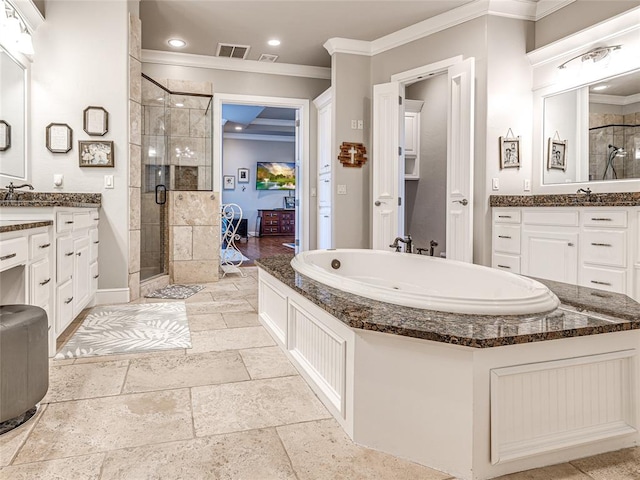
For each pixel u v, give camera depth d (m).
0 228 1.69
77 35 3.43
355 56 4.70
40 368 1.65
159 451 1.42
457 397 1.29
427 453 1.35
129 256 3.65
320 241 5.52
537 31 3.88
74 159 3.44
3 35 2.86
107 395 1.85
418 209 5.79
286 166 12.20
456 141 3.86
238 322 3.04
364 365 1.46
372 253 3.17
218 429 1.57
